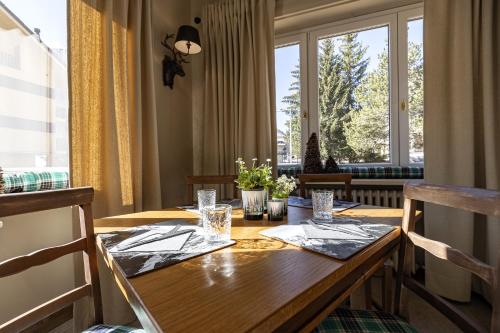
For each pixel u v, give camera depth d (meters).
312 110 2.53
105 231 0.91
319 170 2.24
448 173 1.75
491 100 1.63
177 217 1.13
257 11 2.33
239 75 2.38
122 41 1.72
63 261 1.50
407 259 0.89
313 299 0.50
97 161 1.59
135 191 1.81
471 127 1.68
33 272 1.37
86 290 0.86
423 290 0.82
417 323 1.54
